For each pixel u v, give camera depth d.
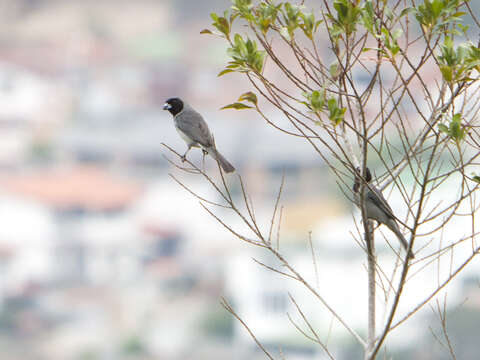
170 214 88.81
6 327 78.31
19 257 84.75
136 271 85.75
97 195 88.94
